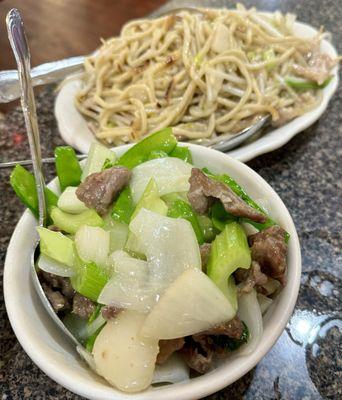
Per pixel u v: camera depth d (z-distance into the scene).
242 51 0.35
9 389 0.20
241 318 0.17
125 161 0.22
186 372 0.17
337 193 0.27
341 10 0.43
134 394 0.15
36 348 0.16
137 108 0.34
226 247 0.17
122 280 0.17
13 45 0.18
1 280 0.24
